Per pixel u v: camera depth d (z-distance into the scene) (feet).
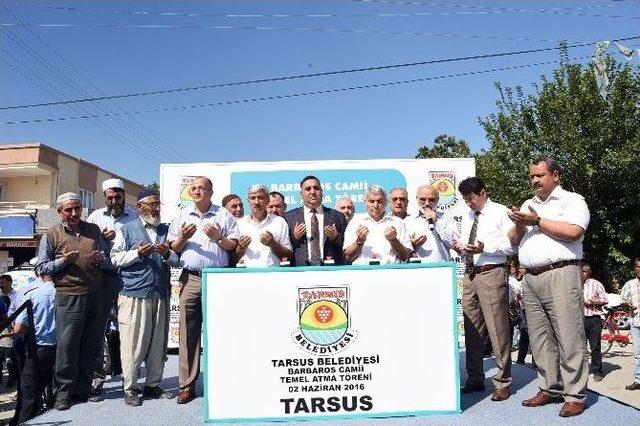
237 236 16.40
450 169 29.30
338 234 17.66
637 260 27.32
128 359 15.62
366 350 13.56
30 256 77.25
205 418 13.30
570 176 50.93
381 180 29.25
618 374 31.99
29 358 18.62
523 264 14.52
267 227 16.96
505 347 15.07
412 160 29.37
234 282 13.64
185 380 15.40
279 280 13.66
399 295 13.70
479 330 16.14
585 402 13.62
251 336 13.51
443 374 13.57
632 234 50.26
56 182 84.69
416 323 13.65
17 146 81.05
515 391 16.02
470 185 15.62
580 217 13.67
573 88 51.24
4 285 34.91
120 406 15.28
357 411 13.41
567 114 50.39
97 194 95.30
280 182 29.25
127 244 16.38
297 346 13.51
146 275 16.11
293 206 29.12
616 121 49.47
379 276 13.74
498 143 55.36
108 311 17.08
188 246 15.57
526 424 12.64
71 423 13.60
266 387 13.41
